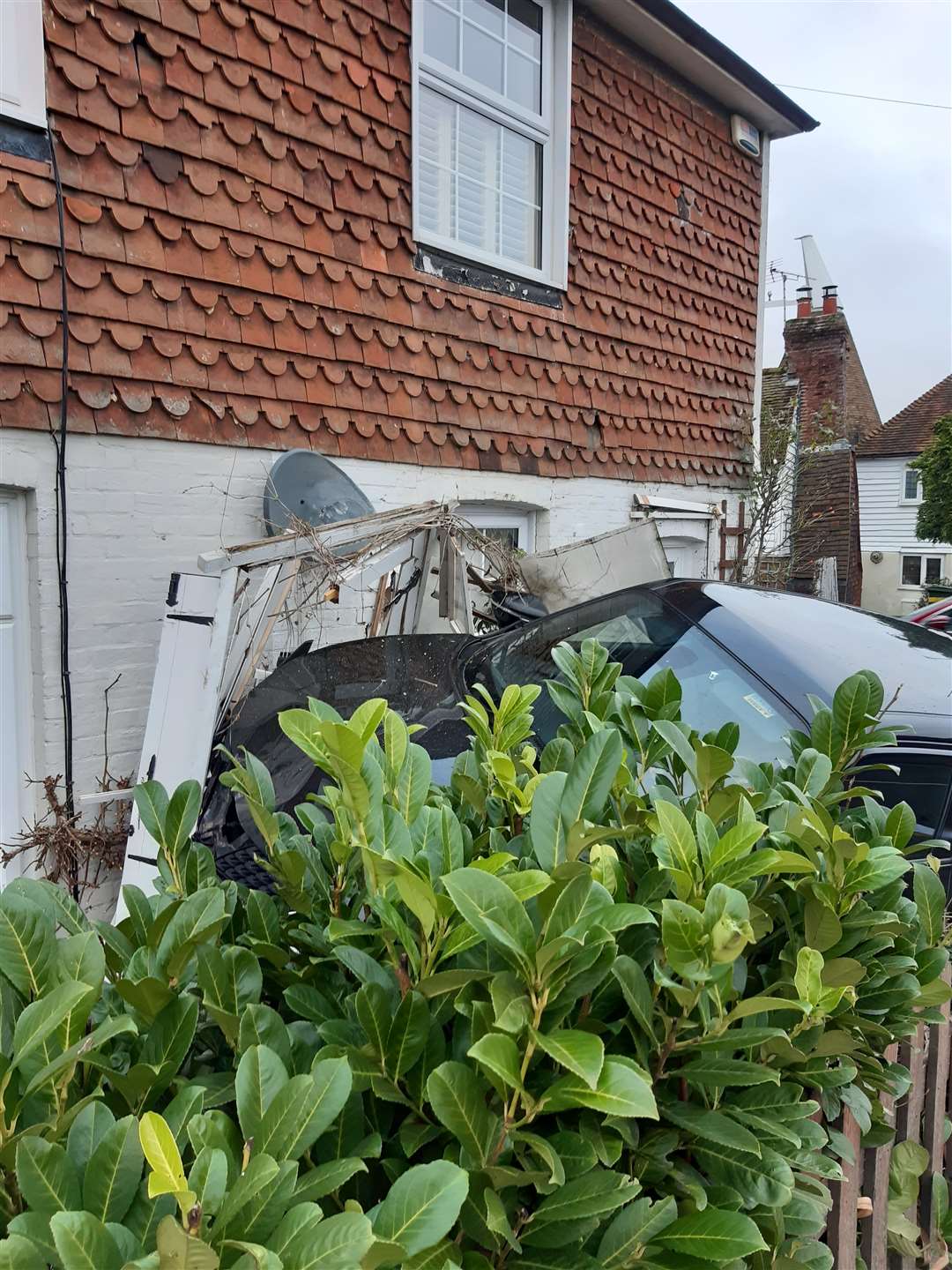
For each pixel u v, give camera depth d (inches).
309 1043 45.5
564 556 205.9
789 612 141.3
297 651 165.8
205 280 167.3
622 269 267.4
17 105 138.6
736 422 321.7
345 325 193.0
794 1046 53.6
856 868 56.0
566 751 61.4
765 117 312.8
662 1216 43.0
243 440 175.0
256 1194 32.0
